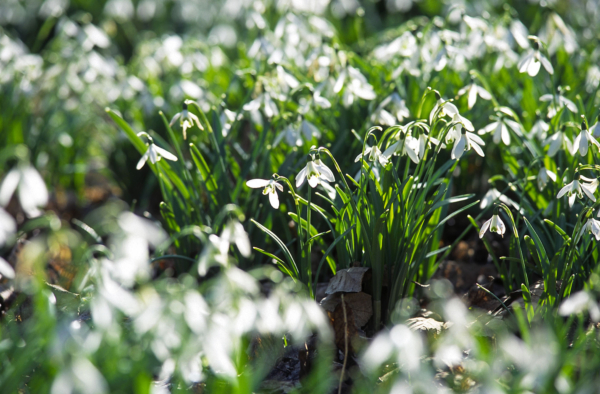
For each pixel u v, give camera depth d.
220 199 1.34
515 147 1.42
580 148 1.18
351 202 1.19
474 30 1.47
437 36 1.42
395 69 1.48
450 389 1.13
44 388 1.06
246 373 1.15
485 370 1.06
